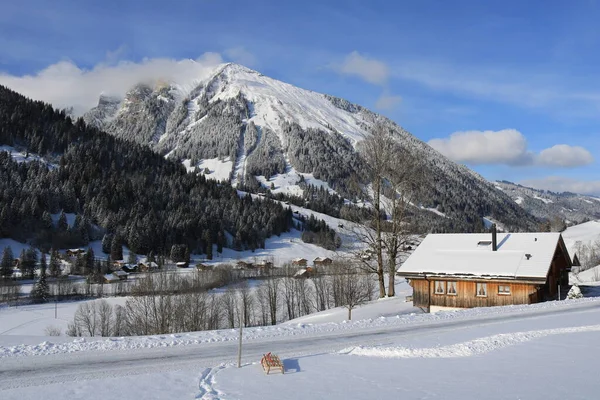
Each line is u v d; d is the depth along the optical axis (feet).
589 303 108.88
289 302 264.72
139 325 192.65
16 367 53.62
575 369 45.11
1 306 275.59
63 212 501.56
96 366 54.44
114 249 458.91
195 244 526.16
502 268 122.62
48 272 386.32
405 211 136.67
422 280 131.44
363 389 41.27
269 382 45.37
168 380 47.34
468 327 78.89
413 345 61.62
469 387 40.11
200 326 195.42
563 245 136.98
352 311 124.26
